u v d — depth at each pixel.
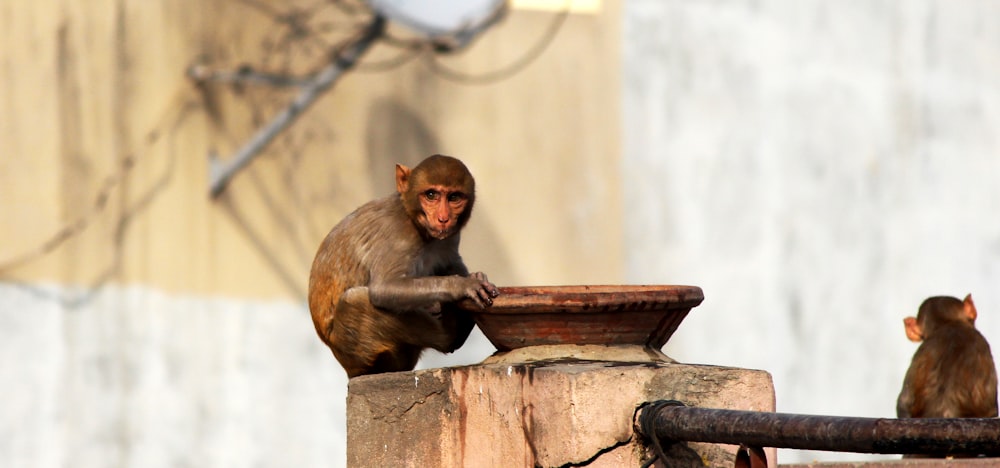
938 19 68.25
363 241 21.39
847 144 65.56
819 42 65.19
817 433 13.62
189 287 50.81
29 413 47.84
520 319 17.44
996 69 69.75
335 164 53.47
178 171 50.78
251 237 51.97
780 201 63.62
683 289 17.36
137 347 49.78
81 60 49.34
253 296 51.94
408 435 18.81
